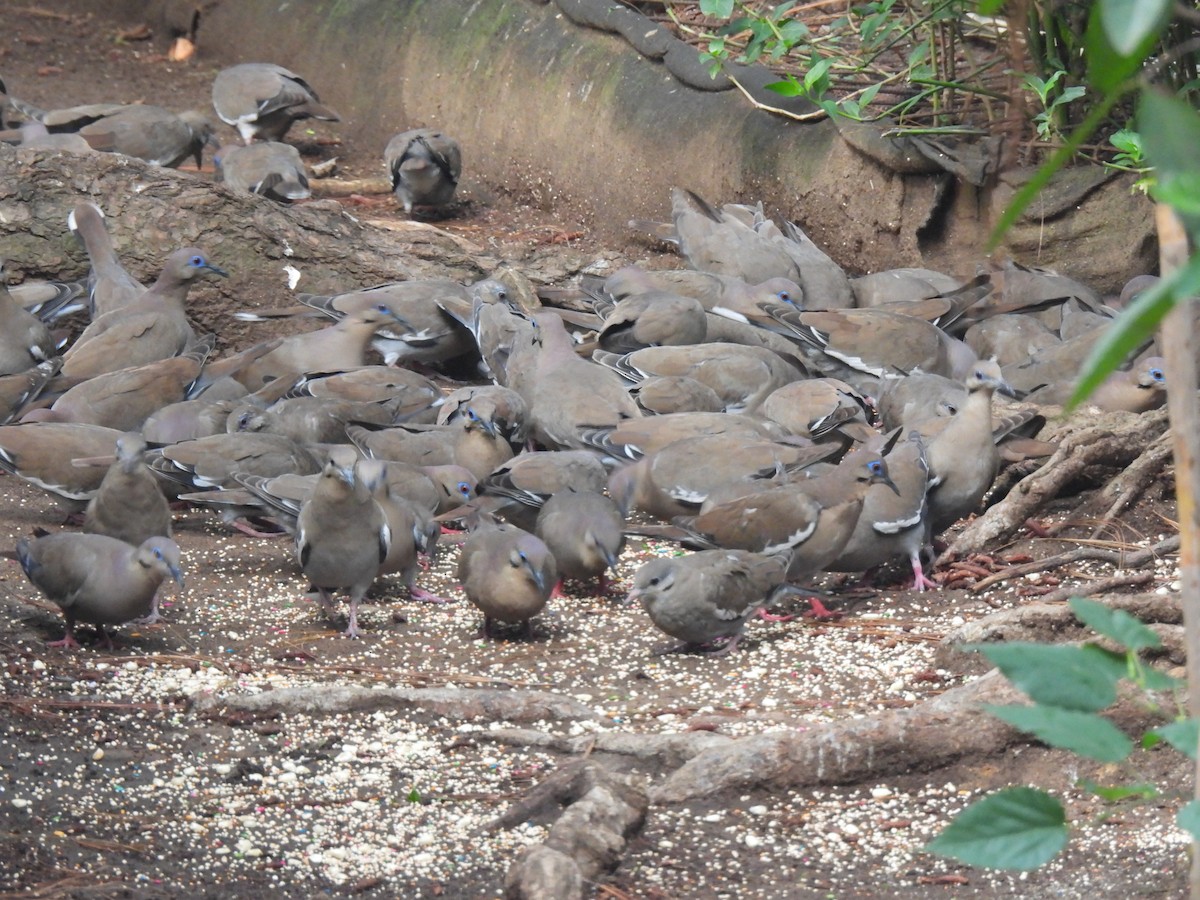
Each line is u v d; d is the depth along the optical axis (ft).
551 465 45.19
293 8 90.99
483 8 81.25
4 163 61.77
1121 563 39.50
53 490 45.52
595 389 52.13
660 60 73.05
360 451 48.75
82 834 25.99
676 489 45.16
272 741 30.96
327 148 86.17
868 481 39.40
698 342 58.90
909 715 28.37
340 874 25.07
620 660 36.91
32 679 33.65
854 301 62.54
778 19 61.36
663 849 25.91
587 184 75.46
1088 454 43.16
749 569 36.24
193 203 63.62
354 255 66.13
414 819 27.37
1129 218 58.85
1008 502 42.52
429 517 43.57
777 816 27.27
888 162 62.34
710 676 35.35
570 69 76.18
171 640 37.58
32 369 52.39
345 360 59.36
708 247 64.18
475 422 48.39
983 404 41.19
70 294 60.49
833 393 50.88
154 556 34.88
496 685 34.68
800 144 66.64
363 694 32.35
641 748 29.40
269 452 45.91
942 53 65.87
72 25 98.94
